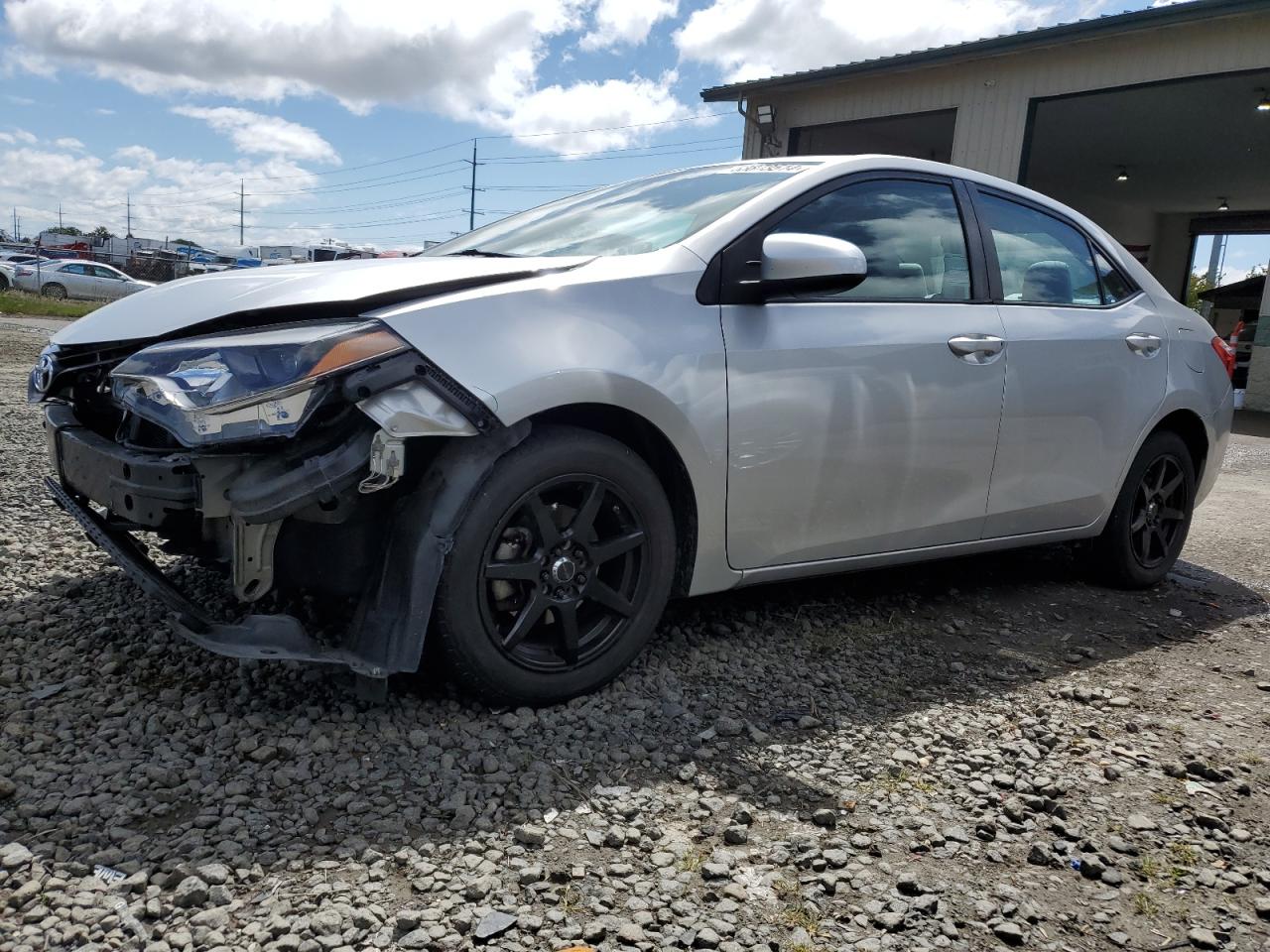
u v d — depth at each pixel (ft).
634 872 6.26
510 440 7.83
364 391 7.10
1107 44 39.01
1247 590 14.57
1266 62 35.42
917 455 10.59
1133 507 13.61
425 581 7.60
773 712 8.87
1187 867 6.76
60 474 9.32
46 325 57.06
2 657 8.86
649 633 8.98
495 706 8.30
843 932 5.79
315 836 6.35
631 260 8.97
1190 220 85.61
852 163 10.62
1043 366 11.77
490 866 6.16
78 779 6.80
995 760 8.21
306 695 8.35
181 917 5.49
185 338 8.07
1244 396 50.98
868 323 10.15
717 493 9.14
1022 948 5.78
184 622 7.66
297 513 7.50
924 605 12.48
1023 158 41.65
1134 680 10.39
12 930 5.27
